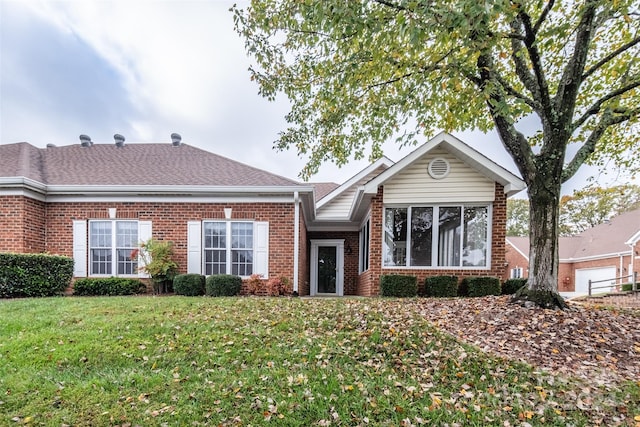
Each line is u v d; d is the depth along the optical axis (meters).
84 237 10.47
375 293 9.56
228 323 5.73
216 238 10.72
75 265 10.40
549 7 5.63
